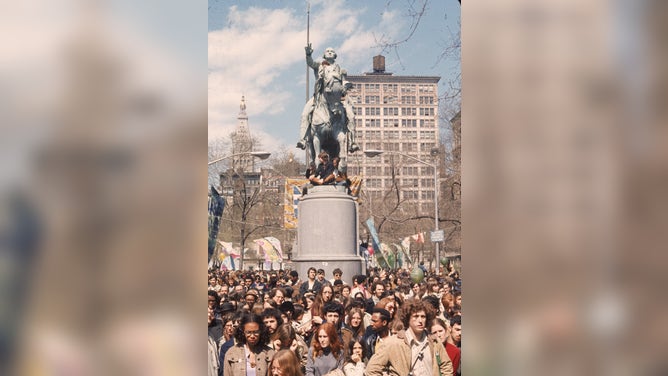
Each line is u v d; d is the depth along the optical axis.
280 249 36.47
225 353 7.00
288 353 6.63
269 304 9.02
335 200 19.45
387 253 29.61
